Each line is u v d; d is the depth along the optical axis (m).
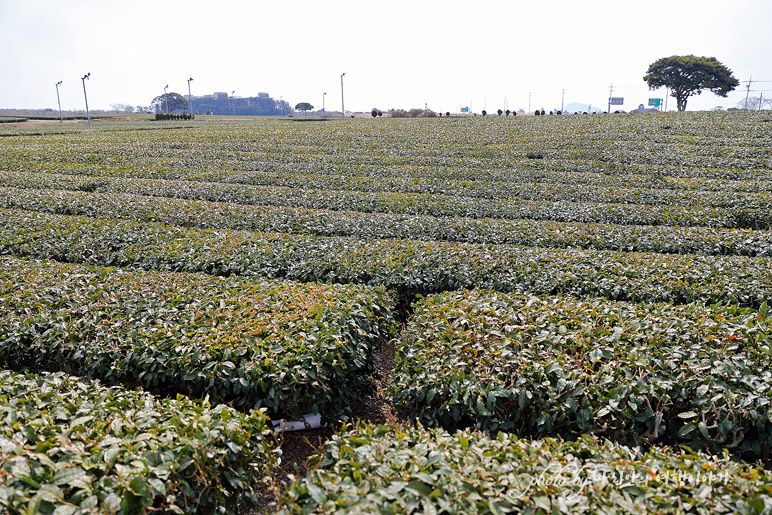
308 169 22.11
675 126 30.88
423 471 3.18
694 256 9.32
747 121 31.50
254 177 19.83
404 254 8.88
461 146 27.41
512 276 8.05
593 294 7.56
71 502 2.99
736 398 4.48
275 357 5.13
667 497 3.07
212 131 36.94
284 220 12.64
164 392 5.51
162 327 5.84
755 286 7.46
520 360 4.98
